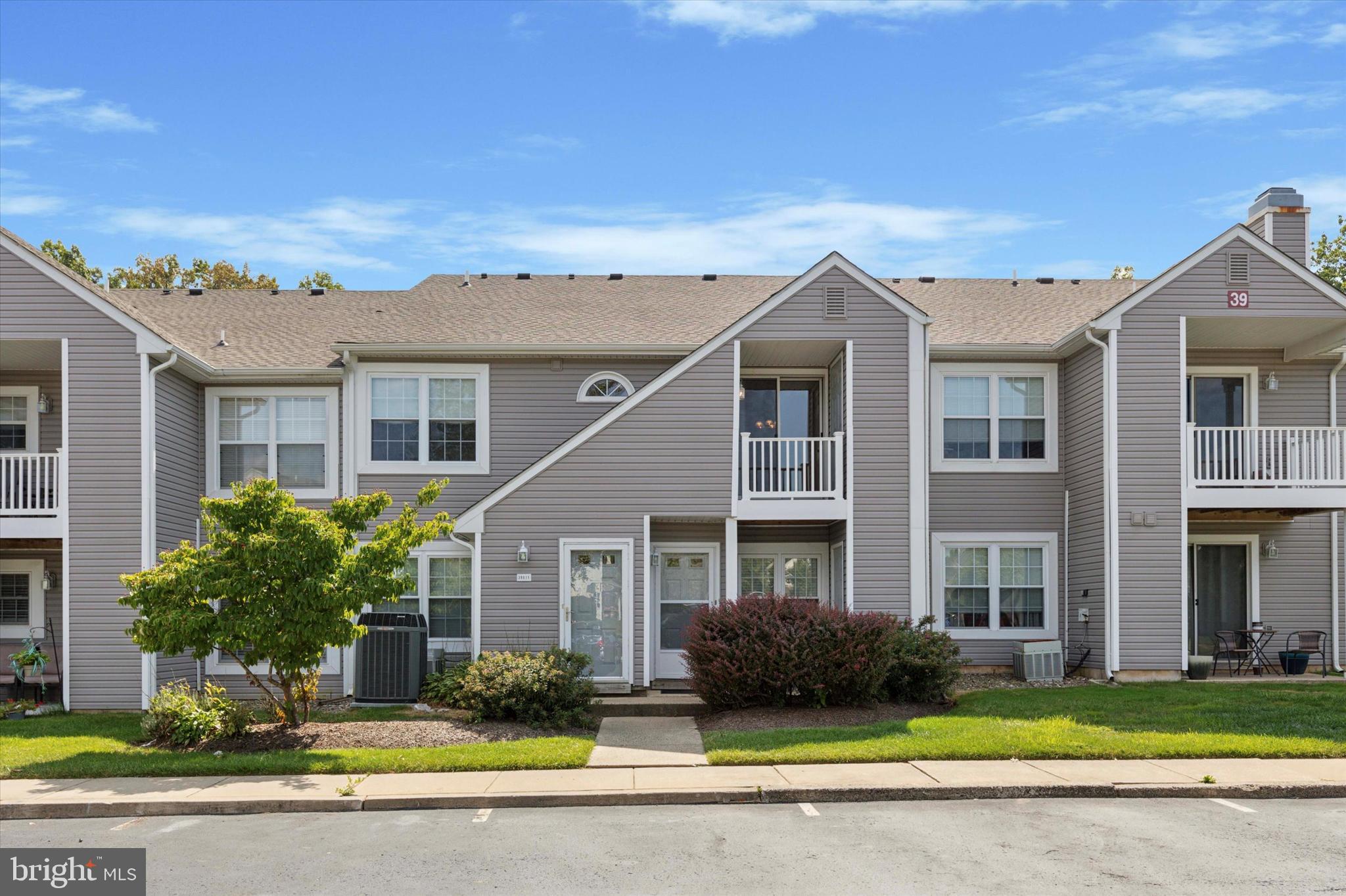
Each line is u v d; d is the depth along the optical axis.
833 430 18.89
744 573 19.23
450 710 15.50
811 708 14.70
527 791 10.44
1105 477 17.50
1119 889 7.38
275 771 11.48
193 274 38.19
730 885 7.57
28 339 16.47
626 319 20.08
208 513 13.24
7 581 18.38
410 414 18.61
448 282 22.58
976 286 22.78
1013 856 8.23
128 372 16.53
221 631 12.67
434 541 18.34
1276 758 11.54
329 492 18.34
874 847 8.53
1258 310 17.36
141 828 9.55
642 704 15.64
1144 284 17.77
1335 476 17.62
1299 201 19.98
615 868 8.03
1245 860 8.07
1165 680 17.14
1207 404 19.69
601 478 17.23
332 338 19.52
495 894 7.42
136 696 16.28
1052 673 17.89
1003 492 19.20
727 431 17.31
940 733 12.69
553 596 17.09
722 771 11.35
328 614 12.84
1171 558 17.31
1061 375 19.31
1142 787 10.30
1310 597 19.23
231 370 18.00
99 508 16.39
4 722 15.13
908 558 17.25
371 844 8.82
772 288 22.03
